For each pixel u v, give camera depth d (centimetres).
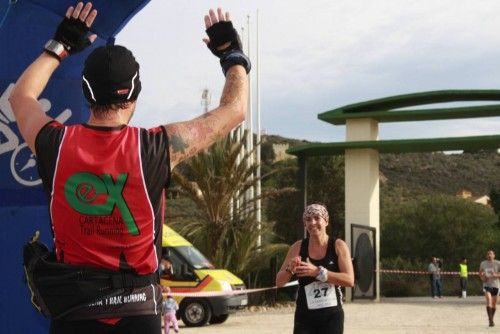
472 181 10650
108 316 260
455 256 4956
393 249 5062
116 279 262
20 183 444
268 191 2550
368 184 2750
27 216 445
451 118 2628
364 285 2689
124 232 265
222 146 2461
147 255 269
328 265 720
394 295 3478
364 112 2723
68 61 445
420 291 3612
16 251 444
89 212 263
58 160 266
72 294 259
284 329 1761
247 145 2642
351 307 2473
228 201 2448
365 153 2761
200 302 1866
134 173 267
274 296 2558
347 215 2764
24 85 293
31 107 284
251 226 2473
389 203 6775
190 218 2506
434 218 5050
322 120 2775
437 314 2220
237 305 1917
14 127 442
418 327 1814
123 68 273
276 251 2523
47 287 260
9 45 439
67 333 261
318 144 2741
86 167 264
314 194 4853
